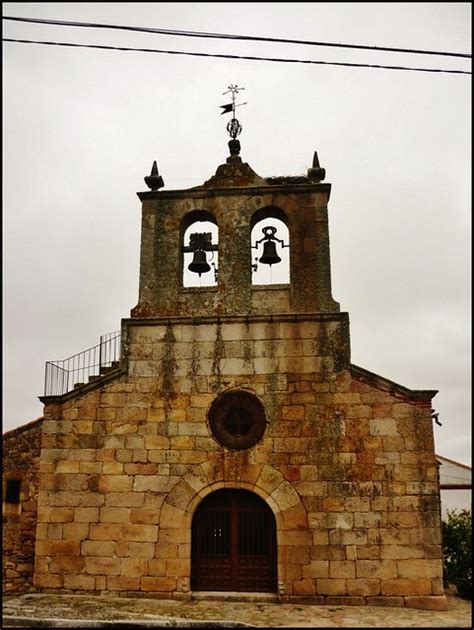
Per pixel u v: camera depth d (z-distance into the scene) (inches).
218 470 549.3
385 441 542.6
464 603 560.1
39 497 557.9
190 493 547.2
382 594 510.6
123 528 544.7
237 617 466.3
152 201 629.9
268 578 535.8
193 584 538.6
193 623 443.2
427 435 540.7
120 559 537.6
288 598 513.7
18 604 498.3
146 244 618.5
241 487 543.8
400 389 551.5
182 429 562.3
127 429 567.2
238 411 565.0
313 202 611.5
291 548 525.0
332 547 522.9
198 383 572.1
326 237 601.0
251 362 571.8
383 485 532.7
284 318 577.0
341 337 569.6
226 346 578.2
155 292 604.4
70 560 541.6
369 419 548.4
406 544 519.5
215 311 593.0
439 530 520.4
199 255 633.0
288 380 563.8
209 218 641.0
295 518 531.5
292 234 605.3
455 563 626.5
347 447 543.5
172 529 541.0
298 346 570.9
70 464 563.2
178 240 617.3
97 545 542.9
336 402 554.6
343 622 455.8
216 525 552.1
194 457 555.2
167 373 577.3
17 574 570.9
